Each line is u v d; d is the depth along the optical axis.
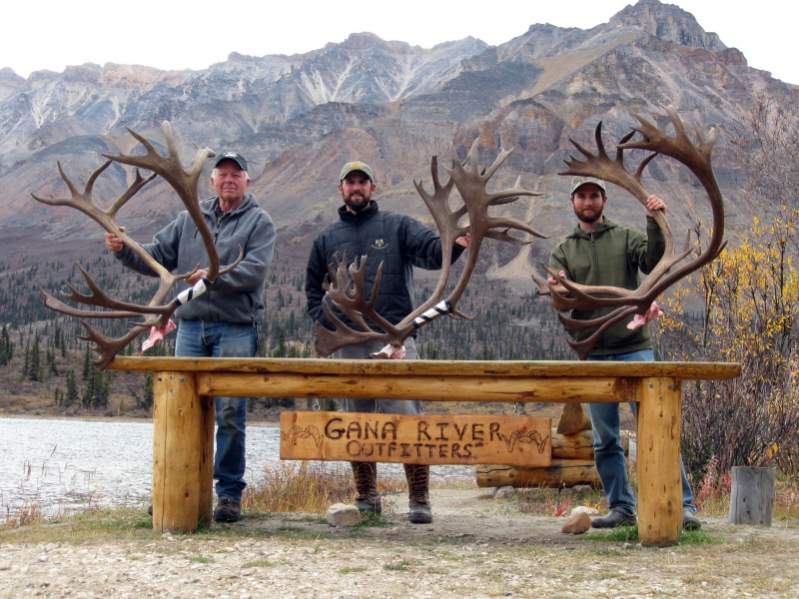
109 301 6.30
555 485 11.84
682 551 5.69
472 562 5.34
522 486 11.91
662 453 5.88
